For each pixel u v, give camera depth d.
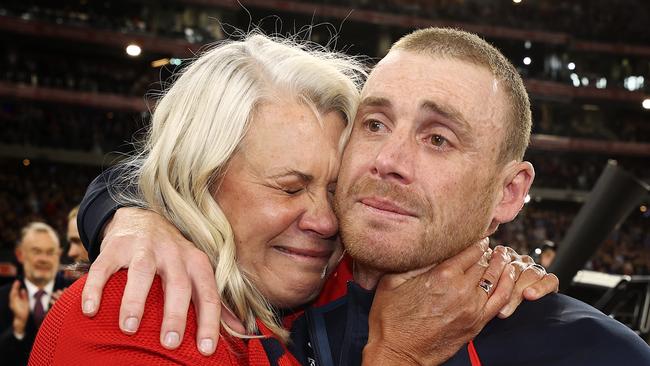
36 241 4.06
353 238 1.42
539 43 25.27
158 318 1.18
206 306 1.21
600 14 25.91
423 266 1.43
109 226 1.42
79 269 1.55
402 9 24.22
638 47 25.61
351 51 24.44
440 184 1.39
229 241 1.37
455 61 1.43
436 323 1.39
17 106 20.52
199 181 1.37
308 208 1.42
